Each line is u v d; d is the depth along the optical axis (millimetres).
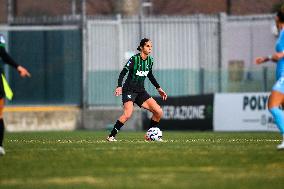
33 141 55812
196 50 126312
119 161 36562
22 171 33812
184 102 102438
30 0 140500
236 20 126500
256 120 94375
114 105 124125
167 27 125875
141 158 37562
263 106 93375
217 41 126875
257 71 109250
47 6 140625
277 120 40812
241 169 33688
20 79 124875
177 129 103250
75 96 125062
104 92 124375
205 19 126375
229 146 44625
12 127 122312
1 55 40125
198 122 100750
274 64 120875
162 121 105188
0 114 40938
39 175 32594
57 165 35562
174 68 125062
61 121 122875
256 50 125688
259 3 136625
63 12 140375
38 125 122688
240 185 29578
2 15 137750
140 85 53250
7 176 32406
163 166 34844
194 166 34781
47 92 125062
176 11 141500
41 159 37781
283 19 41094
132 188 28859
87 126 122875
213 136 70812
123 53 125312
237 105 96625
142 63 52781
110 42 125125
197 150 41344
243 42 126188
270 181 30531
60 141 55062
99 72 124500
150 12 140875
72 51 125125
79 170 33844
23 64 125062
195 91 119188
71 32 125125
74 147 45062
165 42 125812
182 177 31453
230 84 113500
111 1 139375
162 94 54531
